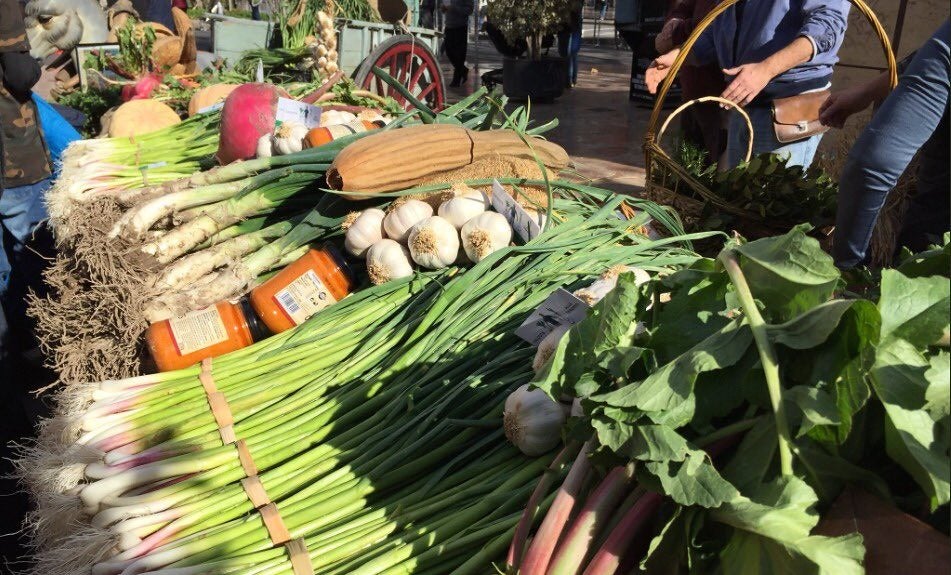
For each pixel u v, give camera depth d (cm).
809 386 91
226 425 166
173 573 130
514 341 171
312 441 160
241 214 224
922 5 477
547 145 231
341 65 498
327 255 202
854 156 200
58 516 153
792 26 318
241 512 146
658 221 232
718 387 97
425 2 1038
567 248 186
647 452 93
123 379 186
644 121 830
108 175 293
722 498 87
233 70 481
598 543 101
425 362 169
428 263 195
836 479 91
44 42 534
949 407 84
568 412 140
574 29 987
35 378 333
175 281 206
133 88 437
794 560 83
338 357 182
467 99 283
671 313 109
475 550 128
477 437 153
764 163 275
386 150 209
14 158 317
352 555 132
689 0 390
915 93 188
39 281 347
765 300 100
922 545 83
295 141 252
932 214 222
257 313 198
